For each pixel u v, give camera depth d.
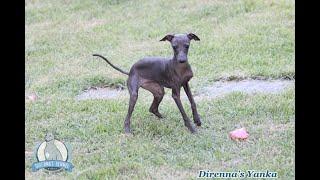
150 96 10.05
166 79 8.23
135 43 13.40
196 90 10.11
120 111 9.34
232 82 10.45
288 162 7.29
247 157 7.50
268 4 14.58
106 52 12.95
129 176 7.09
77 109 9.53
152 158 7.60
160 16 14.98
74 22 15.47
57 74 11.62
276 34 12.60
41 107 9.76
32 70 12.06
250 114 8.87
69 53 13.16
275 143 7.84
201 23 14.09
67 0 17.39
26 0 17.75
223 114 8.95
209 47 12.34
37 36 14.62
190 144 7.96
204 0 15.58
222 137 8.15
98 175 7.12
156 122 8.73
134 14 15.45
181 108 8.26
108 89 10.71
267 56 11.55
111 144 8.09
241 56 11.66
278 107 8.91
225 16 14.28
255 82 10.34
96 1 16.97
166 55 12.37
